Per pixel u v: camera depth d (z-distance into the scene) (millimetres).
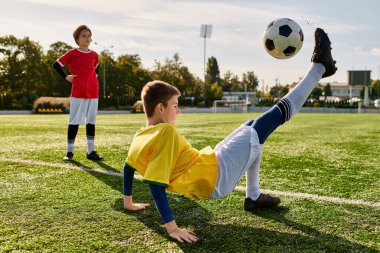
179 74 65938
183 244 1957
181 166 2156
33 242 1970
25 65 48031
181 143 2148
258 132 2285
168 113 2213
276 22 2865
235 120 17375
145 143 2102
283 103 2334
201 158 2203
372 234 2125
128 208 2525
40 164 4367
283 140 7754
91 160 4715
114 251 1864
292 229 2195
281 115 2330
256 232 2143
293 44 2830
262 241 2006
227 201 2797
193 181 2152
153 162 2045
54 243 1960
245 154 2240
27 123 13664
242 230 2174
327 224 2289
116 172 3908
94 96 4777
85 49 4793
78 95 4660
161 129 2088
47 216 2398
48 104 33688
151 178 2012
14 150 5660
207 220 2355
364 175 3861
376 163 4645
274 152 5703
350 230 2188
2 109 39844
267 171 4059
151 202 2756
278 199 2635
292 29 2826
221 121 16312
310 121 17359
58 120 16422
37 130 9938
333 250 1892
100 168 4145
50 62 51031
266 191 3137
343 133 9852
